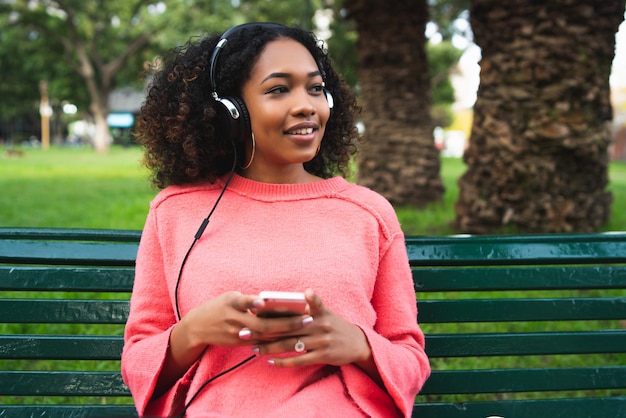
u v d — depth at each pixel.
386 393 1.70
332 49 21.70
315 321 1.58
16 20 31.17
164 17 24.53
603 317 2.03
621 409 2.04
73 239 2.02
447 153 50.19
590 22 4.95
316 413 1.62
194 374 1.76
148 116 1.99
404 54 8.23
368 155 8.49
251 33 1.85
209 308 1.60
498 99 5.15
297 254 1.76
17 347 1.95
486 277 2.03
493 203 5.27
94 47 33.41
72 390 1.98
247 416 1.64
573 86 4.97
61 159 24.14
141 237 1.96
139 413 1.67
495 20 5.11
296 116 1.80
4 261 1.97
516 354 2.02
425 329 3.88
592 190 5.24
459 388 2.02
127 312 1.98
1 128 64.50
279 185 1.86
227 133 1.86
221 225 1.81
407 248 2.04
